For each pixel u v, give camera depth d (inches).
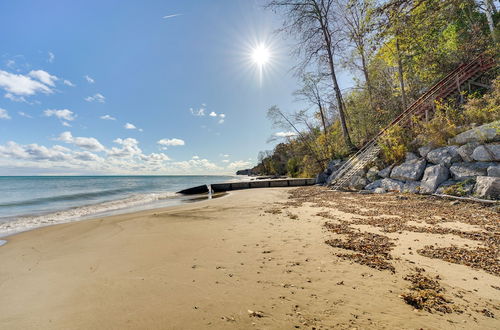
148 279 148.4
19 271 177.0
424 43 590.9
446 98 552.7
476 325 91.8
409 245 192.1
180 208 512.4
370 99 852.6
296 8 823.1
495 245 179.8
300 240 221.6
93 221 388.2
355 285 129.4
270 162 2837.1
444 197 353.7
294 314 103.0
